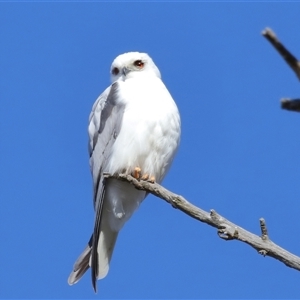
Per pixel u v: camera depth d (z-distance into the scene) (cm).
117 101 1135
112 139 1120
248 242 733
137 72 1253
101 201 1108
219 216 764
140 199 1149
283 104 441
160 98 1125
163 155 1123
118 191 1126
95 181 1141
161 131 1105
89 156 1197
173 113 1120
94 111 1196
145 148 1101
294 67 438
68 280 1073
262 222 730
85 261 1094
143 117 1099
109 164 1113
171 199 824
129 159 1102
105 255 1138
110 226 1145
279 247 725
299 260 712
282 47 435
